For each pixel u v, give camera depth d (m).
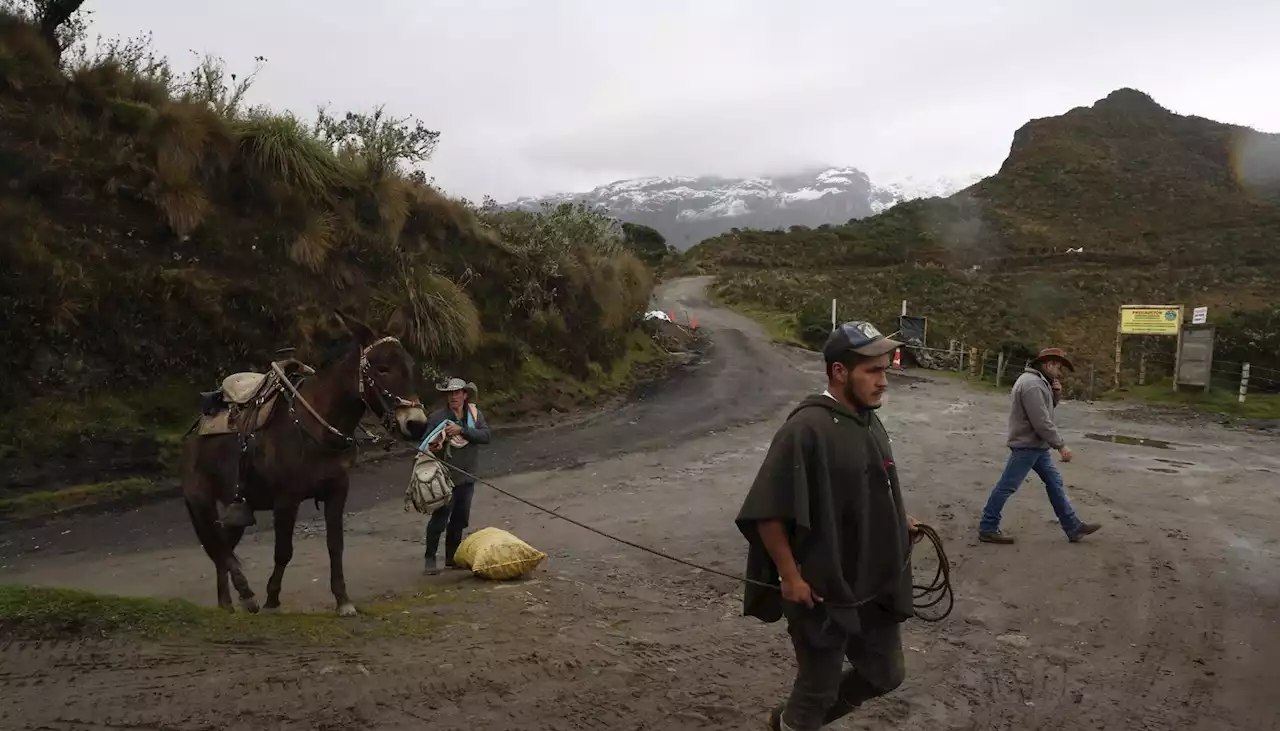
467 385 7.66
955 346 36.88
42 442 10.27
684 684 4.85
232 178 14.26
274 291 13.86
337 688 4.28
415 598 6.45
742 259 84.25
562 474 12.91
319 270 14.62
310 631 5.11
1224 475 12.64
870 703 4.73
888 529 3.21
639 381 24.92
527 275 21.17
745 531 3.27
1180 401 22.66
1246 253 69.69
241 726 3.79
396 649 4.98
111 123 13.05
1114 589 7.10
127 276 11.99
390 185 16.67
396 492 11.52
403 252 16.81
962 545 8.59
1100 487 11.69
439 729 3.97
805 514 3.04
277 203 14.48
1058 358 8.62
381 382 5.47
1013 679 5.18
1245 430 17.95
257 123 15.01
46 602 4.75
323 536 9.17
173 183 13.02
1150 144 126.12
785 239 97.38
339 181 15.91
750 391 23.61
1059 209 101.06
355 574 7.53
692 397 22.23
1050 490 8.70
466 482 7.64
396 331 5.83
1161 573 7.57
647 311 35.19
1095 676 5.25
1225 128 130.62
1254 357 25.69
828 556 3.08
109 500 10.04
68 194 12.04
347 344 6.10
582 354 22.33
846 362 3.21
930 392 25.03
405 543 8.91
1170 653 5.66
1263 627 6.18
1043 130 134.62
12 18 13.01
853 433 3.17
